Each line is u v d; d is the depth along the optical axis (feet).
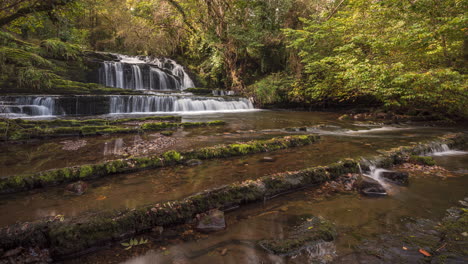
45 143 17.80
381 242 6.98
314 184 11.44
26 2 23.02
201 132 23.47
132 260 6.25
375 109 44.75
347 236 7.33
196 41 71.36
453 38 26.81
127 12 77.71
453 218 8.34
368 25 37.09
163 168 12.62
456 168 14.47
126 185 10.19
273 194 10.16
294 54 55.67
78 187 9.49
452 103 31.71
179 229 7.72
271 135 22.00
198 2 55.83
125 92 50.55
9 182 9.36
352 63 35.68
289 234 7.39
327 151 16.34
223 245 6.89
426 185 11.69
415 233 7.43
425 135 23.76
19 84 39.99
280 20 58.85
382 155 15.05
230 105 54.03
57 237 6.35
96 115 38.37
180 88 71.92
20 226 6.49
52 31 63.93
